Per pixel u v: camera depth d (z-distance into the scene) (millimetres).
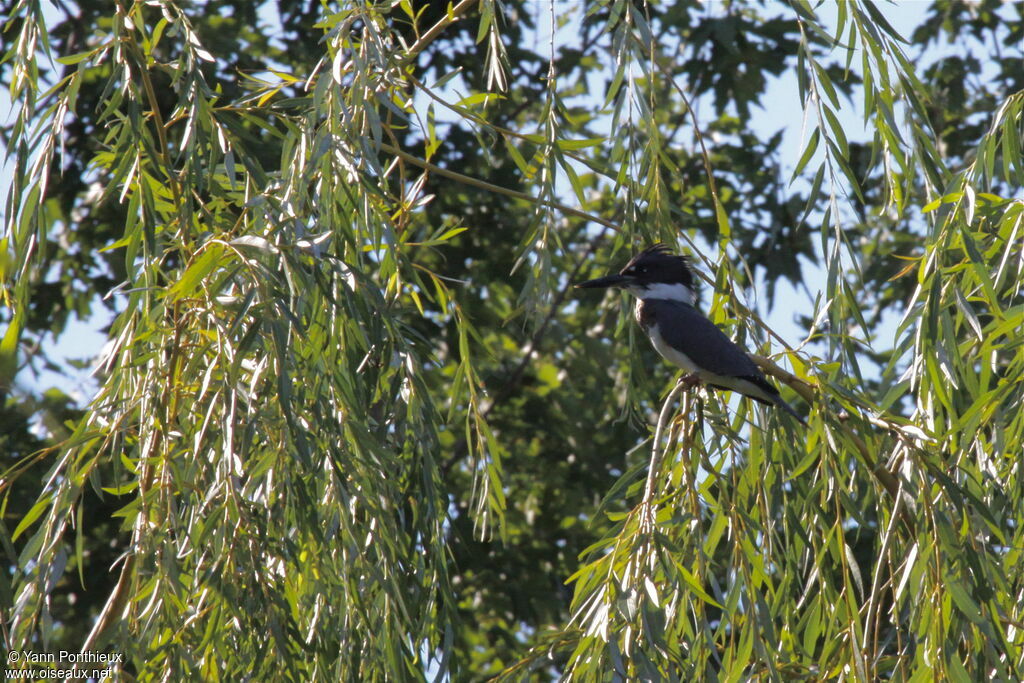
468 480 17922
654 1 15984
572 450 18688
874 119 7980
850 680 7035
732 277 9008
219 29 14977
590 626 6438
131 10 7352
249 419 6113
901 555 7727
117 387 7070
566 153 8289
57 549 6508
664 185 8914
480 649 18078
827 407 7859
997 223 7539
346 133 6832
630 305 9492
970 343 8008
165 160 7145
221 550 6152
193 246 6934
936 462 7496
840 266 7773
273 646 6375
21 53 7270
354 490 6516
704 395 8602
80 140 16250
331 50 7234
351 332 6609
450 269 17078
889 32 7977
